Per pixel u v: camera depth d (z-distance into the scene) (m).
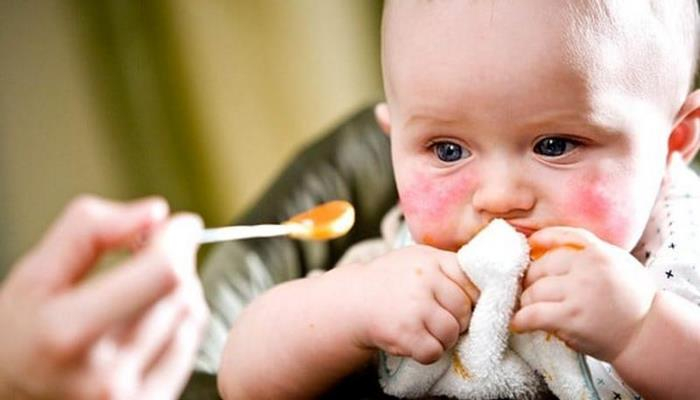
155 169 1.69
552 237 0.77
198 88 1.69
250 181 1.77
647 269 0.85
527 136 0.79
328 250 1.27
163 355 0.56
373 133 1.33
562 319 0.75
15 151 1.59
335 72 1.83
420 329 0.79
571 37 0.78
